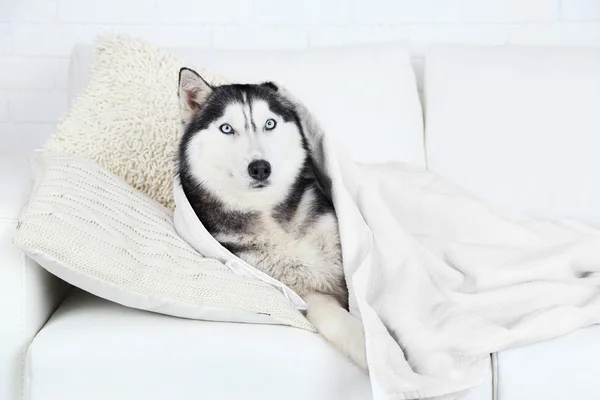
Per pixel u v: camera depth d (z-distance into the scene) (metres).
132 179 1.72
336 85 1.99
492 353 1.32
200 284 1.37
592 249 1.60
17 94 2.52
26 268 1.33
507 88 1.99
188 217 1.49
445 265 1.57
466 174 1.95
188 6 2.48
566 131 1.94
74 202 1.37
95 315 1.40
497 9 2.48
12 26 2.48
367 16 2.49
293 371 1.30
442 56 2.06
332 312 1.38
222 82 1.79
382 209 1.53
